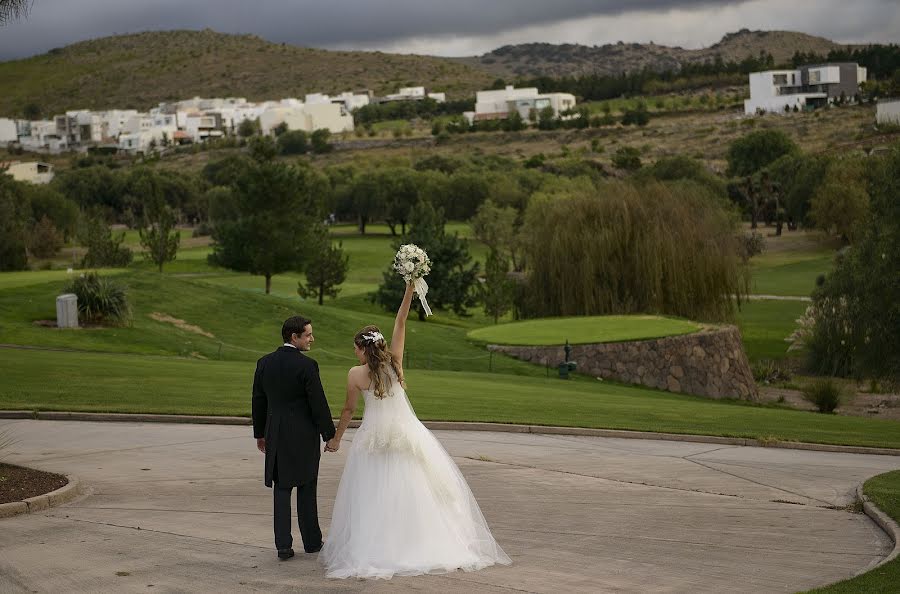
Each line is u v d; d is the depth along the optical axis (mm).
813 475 13281
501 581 7020
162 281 39562
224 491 10438
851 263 41094
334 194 118250
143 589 6734
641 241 41750
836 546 8531
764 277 80750
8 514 9078
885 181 38500
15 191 97625
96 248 69250
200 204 140125
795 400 35688
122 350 28922
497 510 9914
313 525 7910
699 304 41906
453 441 14984
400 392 7852
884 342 37844
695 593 6723
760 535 8969
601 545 8352
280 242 55938
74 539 8180
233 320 36625
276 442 7684
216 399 17578
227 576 7109
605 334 35250
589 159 161625
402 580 7051
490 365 33000
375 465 7613
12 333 28422
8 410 15492
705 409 22812
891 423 22625
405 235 61656
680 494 11203
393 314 57656
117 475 11258
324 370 25266
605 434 16625
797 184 104562
